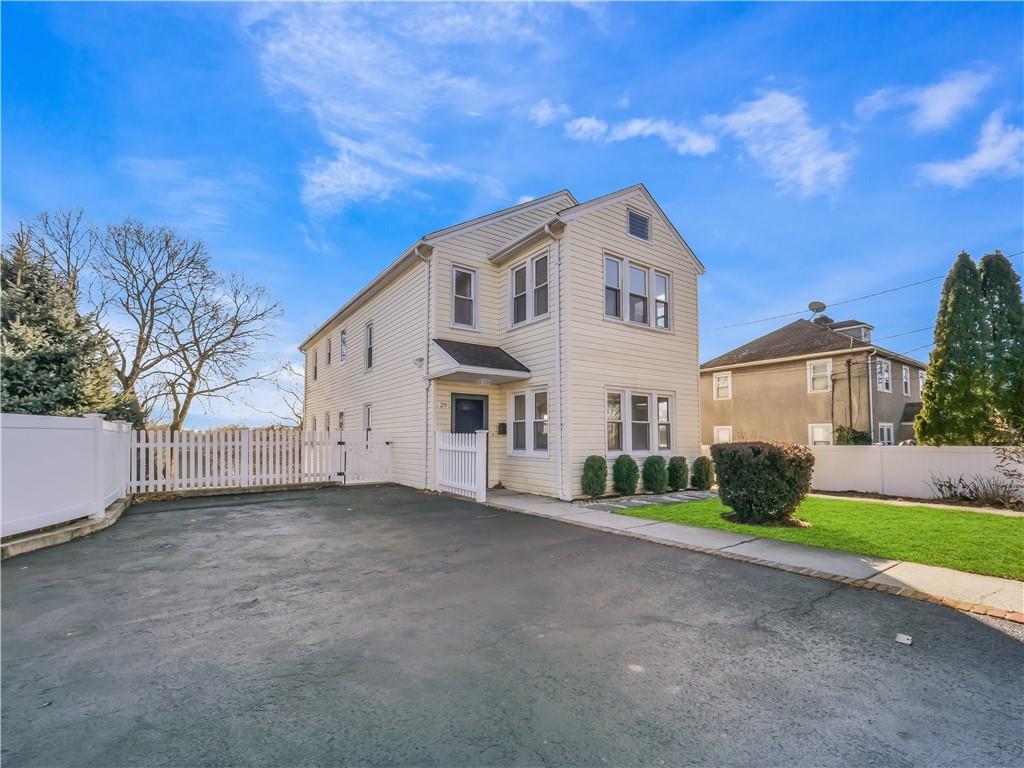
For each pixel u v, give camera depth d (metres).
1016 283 11.30
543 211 14.05
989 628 3.79
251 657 3.23
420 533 7.19
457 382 12.24
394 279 14.20
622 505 9.72
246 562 5.61
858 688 2.90
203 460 11.47
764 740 2.40
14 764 2.15
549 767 2.17
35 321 8.45
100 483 7.57
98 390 9.05
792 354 21.12
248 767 2.16
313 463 12.74
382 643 3.46
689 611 4.14
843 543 6.44
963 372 11.39
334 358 19.75
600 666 3.15
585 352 10.82
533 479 11.37
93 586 4.72
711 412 24.11
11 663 3.12
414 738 2.38
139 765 2.16
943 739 2.42
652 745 2.35
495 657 3.26
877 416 19.48
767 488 7.68
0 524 5.79
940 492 10.85
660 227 12.70
